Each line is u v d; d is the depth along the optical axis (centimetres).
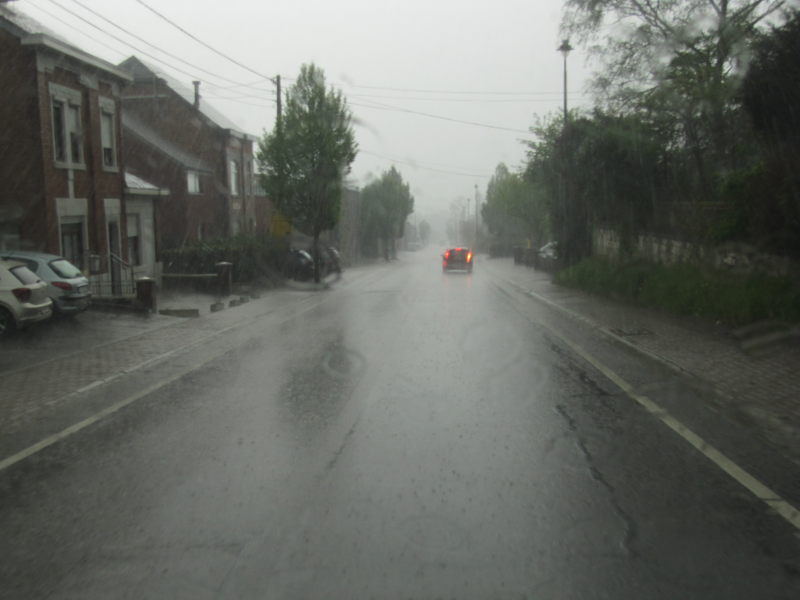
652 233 2017
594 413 776
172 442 683
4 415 811
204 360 1175
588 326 1527
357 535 457
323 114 3177
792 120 1227
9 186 1911
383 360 1123
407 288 2828
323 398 861
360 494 531
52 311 1510
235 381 987
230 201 4022
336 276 3659
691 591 384
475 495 527
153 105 3884
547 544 442
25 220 1914
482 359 1126
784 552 431
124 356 1216
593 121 2225
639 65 2061
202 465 608
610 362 1096
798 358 1020
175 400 874
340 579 399
